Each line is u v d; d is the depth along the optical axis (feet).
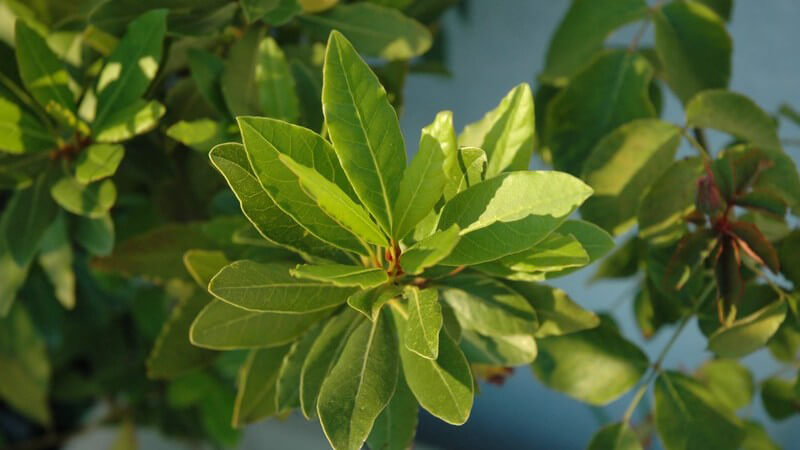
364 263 2.19
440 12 2.74
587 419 3.42
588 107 2.57
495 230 2.07
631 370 2.44
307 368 2.19
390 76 2.59
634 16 2.60
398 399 2.25
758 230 2.33
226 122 2.44
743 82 2.91
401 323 2.18
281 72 2.39
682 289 2.43
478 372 2.48
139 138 2.53
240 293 2.10
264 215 2.12
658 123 2.44
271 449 3.96
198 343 2.22
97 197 2.37
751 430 2.69
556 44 2.67
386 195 2.09
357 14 2.52
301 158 2.07
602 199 2.44
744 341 2.35
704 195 2.37
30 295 3.19
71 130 2.44
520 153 2.16
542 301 2.26
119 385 3.48
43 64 2.39
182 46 2.51
